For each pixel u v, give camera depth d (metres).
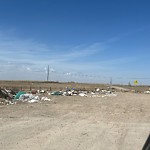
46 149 10.27
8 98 35.06
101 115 20.88
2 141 11.45
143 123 17.16
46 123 16.47
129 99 41.34
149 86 135.38
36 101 32.47
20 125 15.53
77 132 13.79
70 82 127.44
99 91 70.25
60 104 29.55
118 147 10.88
